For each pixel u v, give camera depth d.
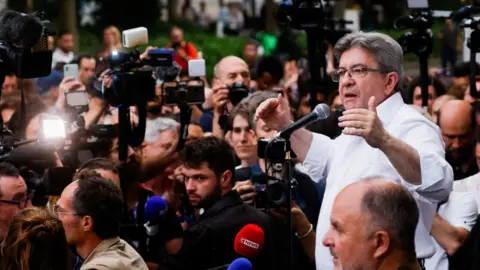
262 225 6.32
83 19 28.58
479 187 7.21
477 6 8.77
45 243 5.26
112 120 8.45
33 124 8.43
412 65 22.73
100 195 5.82
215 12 39.91
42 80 11.82
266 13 27.58
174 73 7.74
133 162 7.36
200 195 6.50
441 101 9.42
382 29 27.28
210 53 22.98
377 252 4.25
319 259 5.74
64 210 5.81
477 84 10.48
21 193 6.44
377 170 5.62
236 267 5.35
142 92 7.15
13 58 6.63
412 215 4.25
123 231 6.82
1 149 6.98
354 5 27.47
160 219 6.74
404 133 5.61
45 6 27.31
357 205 4.27
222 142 6.57
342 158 5.78
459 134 7.93
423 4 8.93
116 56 7.22
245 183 6.77
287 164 5.87
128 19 28.78
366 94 5.66
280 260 6.50
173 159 7.56
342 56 5.74
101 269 5.62
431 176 5.34
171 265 6.20
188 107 7.75
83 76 12.06
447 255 6.42
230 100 8.73
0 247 5.64
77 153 7.46
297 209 6.63
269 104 5.97
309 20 8.87
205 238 6.18
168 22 30.23
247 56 19.98
